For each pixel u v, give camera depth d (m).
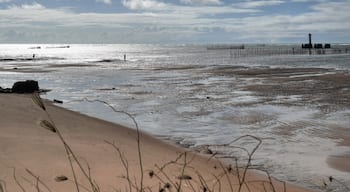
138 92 25.92
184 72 46.91
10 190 5.59
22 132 9.24
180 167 7.80
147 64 69.38
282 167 9.43
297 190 7.73
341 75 36.41
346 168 9.42
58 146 8.30
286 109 18.00
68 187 5.94
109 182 6.34
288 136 12.74
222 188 6.68
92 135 10.55
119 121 15.36
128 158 8.12
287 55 110.44
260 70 47.16
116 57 114.44
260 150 10.95
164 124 14.87
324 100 20.69
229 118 16.00
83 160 7.50
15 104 14.00
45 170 6.66
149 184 6.32
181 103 20.45
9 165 6.71
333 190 8.01
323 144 11.73
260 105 19.36
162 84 31.53
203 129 13.94
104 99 22.48
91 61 83.69
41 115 12.47
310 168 9.41
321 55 103.75
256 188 7.23
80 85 31.69
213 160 9.45
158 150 9.88
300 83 30.12
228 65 61.56
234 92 25.19
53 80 36.88
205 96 23.28
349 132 13.22
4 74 44.91
